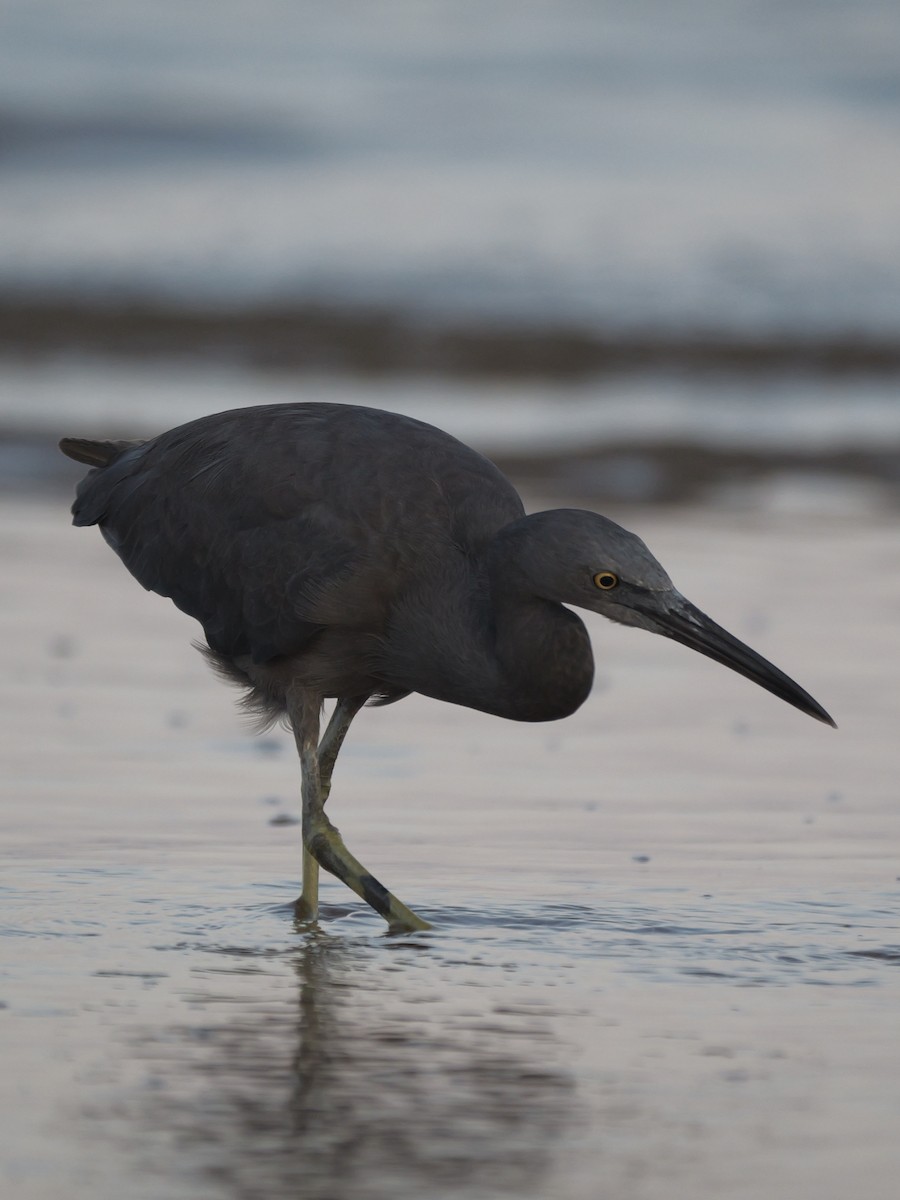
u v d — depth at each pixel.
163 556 9.93
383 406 25.70
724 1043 7.06
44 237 33.28
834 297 30.12
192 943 8.40
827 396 26.73
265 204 35.34
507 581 8.65
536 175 37.12
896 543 19.06
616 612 8.54
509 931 8.64
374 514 9.09
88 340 28.30
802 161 38.16
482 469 9.30
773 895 9.16
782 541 19.11
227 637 9.70
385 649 9.22
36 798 10.84
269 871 9.68
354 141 39.56
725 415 25.59
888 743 12.42
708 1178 5.77
